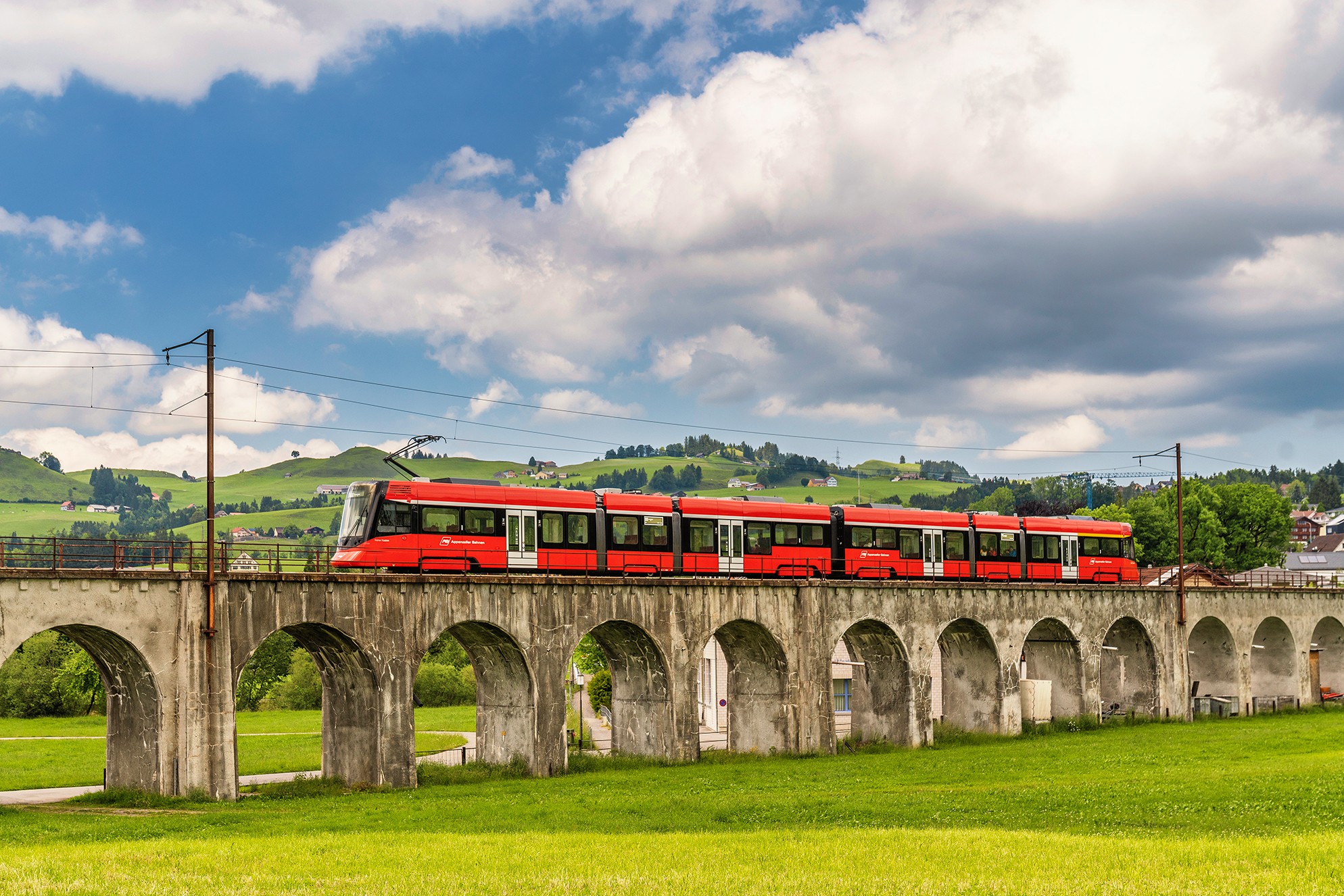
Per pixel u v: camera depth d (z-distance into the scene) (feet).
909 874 91.86
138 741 137.08
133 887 84.43
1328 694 296.71
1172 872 91.50
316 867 93.30
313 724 296.30
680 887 87.35
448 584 157.28
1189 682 255.50
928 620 209.56
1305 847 99.30
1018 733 221.46
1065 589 232.12
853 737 213.05
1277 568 461.78
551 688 166.61
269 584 141.79
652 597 177.78
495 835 112.68
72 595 127.03
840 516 210.38
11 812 130.00
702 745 233.14
